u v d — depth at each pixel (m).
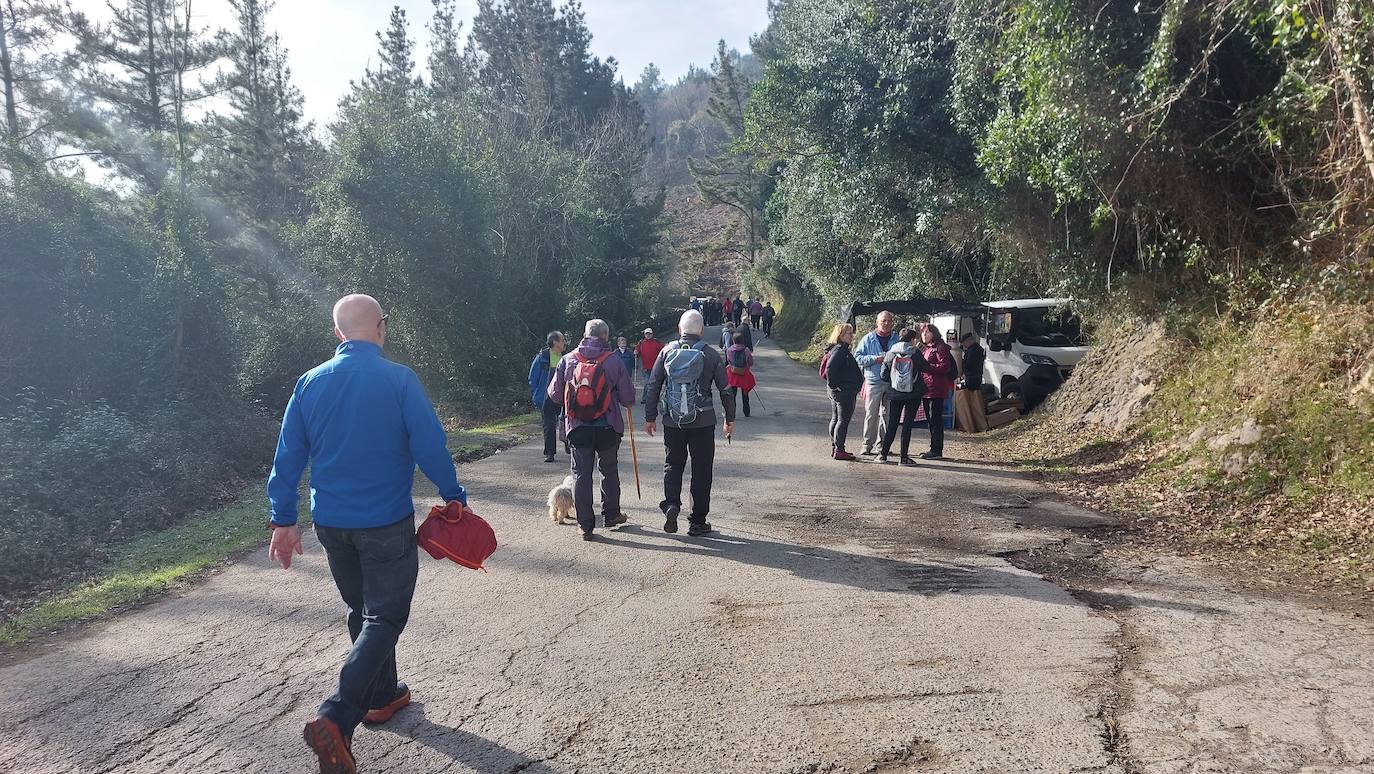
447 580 5.82
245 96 32.19
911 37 16.02
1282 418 7.80
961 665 4.18
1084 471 9.81
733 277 88.19
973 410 13.88
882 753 3.30
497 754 3.37
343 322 3.49
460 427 19.91
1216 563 5.99
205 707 3.86
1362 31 6.82
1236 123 9.29
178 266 14.39
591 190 36.44
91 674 4.28
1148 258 11.48
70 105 25.00
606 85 56.72
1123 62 9.59
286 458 3.33
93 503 9.10
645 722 3.62
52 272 12.09
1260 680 3.89
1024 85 10.40
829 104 16.81
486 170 26.56
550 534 7.14
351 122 24.48
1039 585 5.55
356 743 3.47
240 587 5.83
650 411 7.02
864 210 19.44
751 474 10.01
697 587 5.58
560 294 31.23
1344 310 8.19
